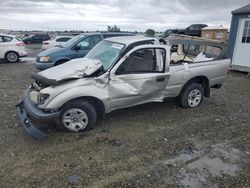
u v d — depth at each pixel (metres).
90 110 4.60
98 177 3.43
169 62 5.34
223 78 6.49
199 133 4.85
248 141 4.58
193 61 6.12
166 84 5.41
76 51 9.58
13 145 4.20
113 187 3.25
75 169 3.59
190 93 6.00
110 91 4.75
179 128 5.02
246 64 11.52
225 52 6.43
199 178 3.47
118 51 4.95
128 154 4.02
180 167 3.71
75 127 4.61
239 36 11.65
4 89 7.71
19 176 3.42
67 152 4.03
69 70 4.57
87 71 4.56
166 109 6.02
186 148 4.26
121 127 4.99
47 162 3.75
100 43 5.73
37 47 28.80
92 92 4.53
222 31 15.90
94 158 3.88
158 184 3.32
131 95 4.97
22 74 10.43
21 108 4.79
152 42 5.40
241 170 3.68
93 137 4.54
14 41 14.49
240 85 9.03
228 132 4.93
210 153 4.13
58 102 4.26
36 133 4.12
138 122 5.25
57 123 4.62
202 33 16.94
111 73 4.70
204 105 6.48
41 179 3.37
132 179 3.41
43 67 9.42
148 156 3.98
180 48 6.55
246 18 11.24
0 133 4.60
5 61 14.66
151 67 5.18
